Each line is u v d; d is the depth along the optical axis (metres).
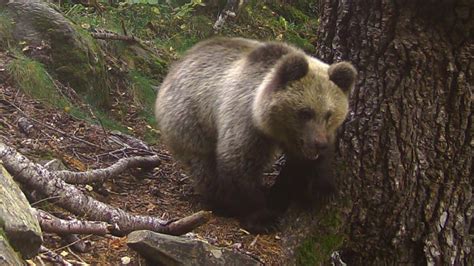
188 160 7.56
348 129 6.57
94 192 7.08
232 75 7.06
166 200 7.48
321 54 6.96
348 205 6.52
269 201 7.18
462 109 6.39
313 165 6.61
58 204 6.05
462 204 6.55
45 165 6.79
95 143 8.34
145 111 10.51
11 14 9.84
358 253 6.65
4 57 9.17
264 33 14.91
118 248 5.89
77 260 5.59
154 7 13.98
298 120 6.37
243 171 6.79
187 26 13.98
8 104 8.30
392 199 6.46
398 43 6.32
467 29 6.26
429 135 6.41
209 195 7.39
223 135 6.85
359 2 6.50
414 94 6.36
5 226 4.81
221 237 6.76
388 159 6.41
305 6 17.67
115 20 13.00
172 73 7.88
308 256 6.46
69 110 8.99
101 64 10.33
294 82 6.39
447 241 6.54
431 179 6.45
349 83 6.43
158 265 5.67
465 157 6.47
